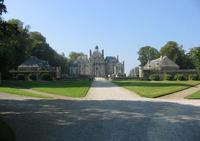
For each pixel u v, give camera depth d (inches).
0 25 1085.8
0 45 1529.3
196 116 922.7
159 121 832.9
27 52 4640.8
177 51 5959.6
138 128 733.9
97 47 7687.0
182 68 5940.0
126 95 1684.3
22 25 4288.9
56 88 2106.3
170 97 1589.6
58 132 685.9
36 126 754.8
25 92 1734.7
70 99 1446.9
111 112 999.0
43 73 3804.1
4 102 1270.9
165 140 620.1
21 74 3708.2
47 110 1037.2
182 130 715.4
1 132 647.8
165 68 5270.7
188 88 2203.5
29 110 1034.1
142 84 2778.1
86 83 2910.9
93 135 657.0
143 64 6737.2
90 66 7628.0
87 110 1043.3
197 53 2938.0
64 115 929.5
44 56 5182.1
